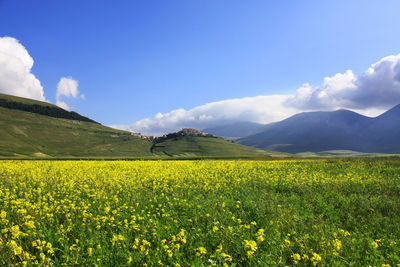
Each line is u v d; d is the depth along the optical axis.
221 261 5.77
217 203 10.72
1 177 17.16
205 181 16.75
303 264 5.75
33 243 6.26
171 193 13.59
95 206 10.55
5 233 6.81
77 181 16.03
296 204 11.05
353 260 6.07
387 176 18.73
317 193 13.23
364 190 14.05
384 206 10.66
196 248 6.59
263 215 9.27
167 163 33.41
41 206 9.93
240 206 10.77
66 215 8.70
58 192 12.89
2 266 5.62
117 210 9.60
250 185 15.84
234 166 27.50
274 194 13.22
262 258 6.09
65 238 7.16
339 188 14.43
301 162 33.56
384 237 7.46
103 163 32.62
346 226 8.67
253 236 7.28
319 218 8.88
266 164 30.23
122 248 6.70
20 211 8.43
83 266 5.76
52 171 21.61
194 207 10.38
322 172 21.44
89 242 6.80
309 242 6.80
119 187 14.48
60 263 6.04
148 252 6.33
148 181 17.50
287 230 7.92
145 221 8.64
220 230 7.59
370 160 30.59
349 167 24.91
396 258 6.07
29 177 17.42
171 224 8.52
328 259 6.04
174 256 6.20
